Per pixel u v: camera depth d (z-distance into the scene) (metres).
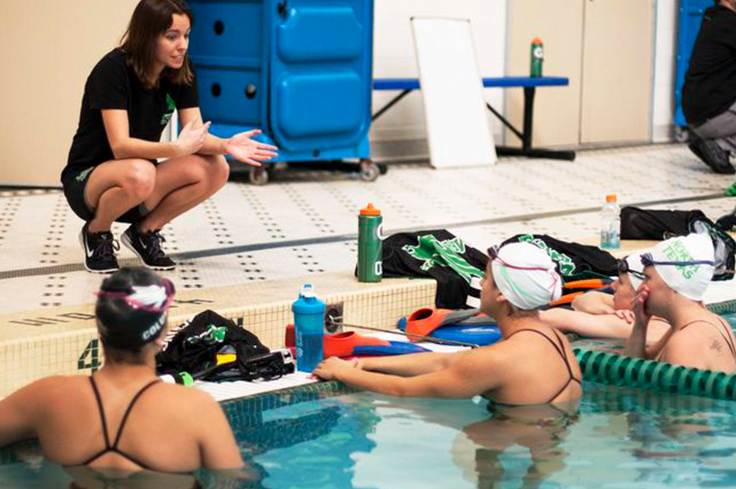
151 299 3.31
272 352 4.75
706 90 11.02
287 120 9.69
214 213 8.21
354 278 5.99
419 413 4.13
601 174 11.00
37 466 3.39
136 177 5.69
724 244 6.78
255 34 9.77
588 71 13.68
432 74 11.31
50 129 8.94
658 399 4.32
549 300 4.22
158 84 5.89
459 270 6.06
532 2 12.95
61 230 7.29
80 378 3.42
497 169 11.31
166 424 3.32
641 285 4.71
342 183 10.08
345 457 3.63
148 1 5.63
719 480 3.44
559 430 3.93
